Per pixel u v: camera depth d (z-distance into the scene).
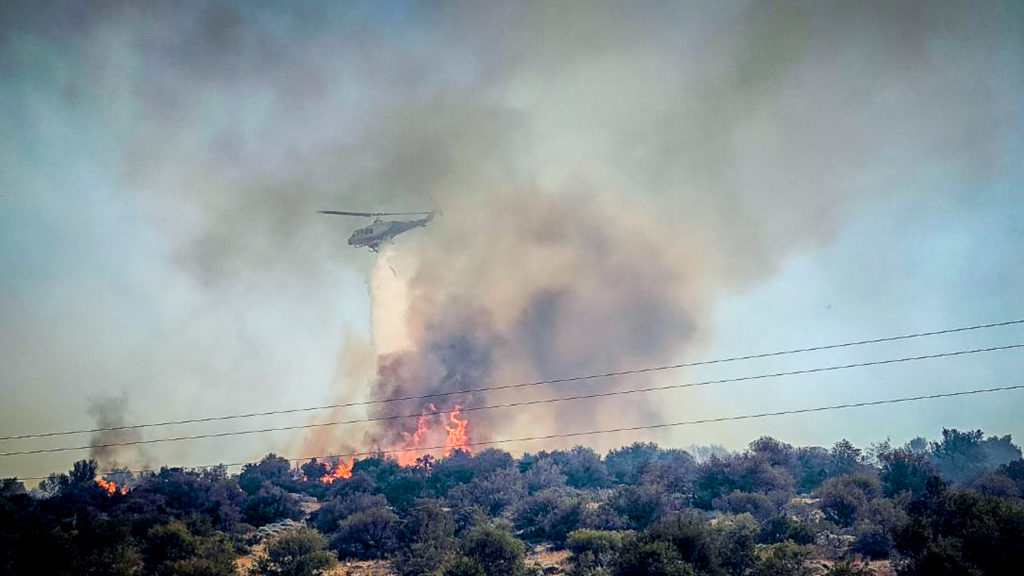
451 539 67.00
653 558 53.94
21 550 58.31
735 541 59.34
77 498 86.12
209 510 83.62
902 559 56.25
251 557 69.69
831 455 114.31
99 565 59.28
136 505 80.44
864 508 71.94
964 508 53.88
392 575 62.47
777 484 89.62
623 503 78.25
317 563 63.28
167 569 58.38
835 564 55.97
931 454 129.62
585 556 59.91
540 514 79.69
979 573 47.56
